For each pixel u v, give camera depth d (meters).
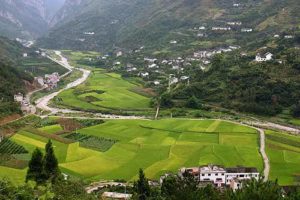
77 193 103.38
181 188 95.19
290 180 149.50
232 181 143.38
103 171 161.25
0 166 156.38
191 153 183.00
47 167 115.19
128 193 129.88
